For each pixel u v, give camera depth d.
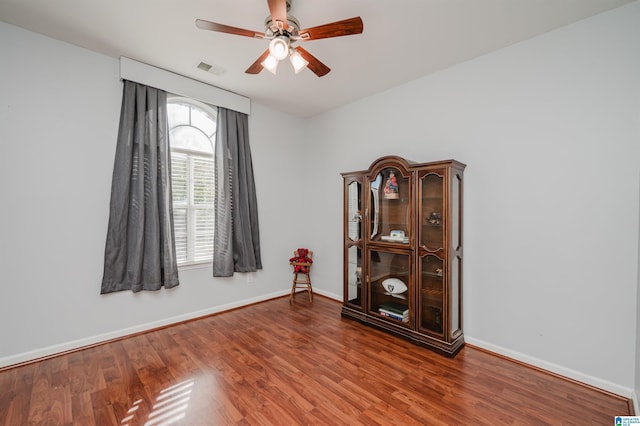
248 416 1.72
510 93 2.41
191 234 3.28
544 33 2.24
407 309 2.80
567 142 2.15
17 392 1.92
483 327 2.57
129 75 2.70
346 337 2.78
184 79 3.05
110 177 2.70
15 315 2.26
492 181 2.52
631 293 1.91
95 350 2.51
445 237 2.45
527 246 2.33
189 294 3.21
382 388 1.99
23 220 2.30
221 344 2.64
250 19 2.13
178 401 1.84
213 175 3.47
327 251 4.09
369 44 2.40
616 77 1.96
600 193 2.02
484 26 2.16
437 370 2.22
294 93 3.48
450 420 1.69
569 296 2.14
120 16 2.11
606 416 1.73
